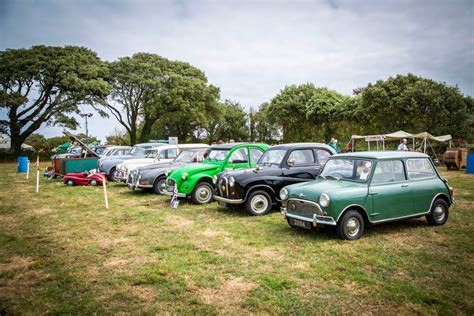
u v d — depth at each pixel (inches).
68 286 183.0
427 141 1169.4
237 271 196.4
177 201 389.4
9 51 1411.2
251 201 334.3
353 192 243.6
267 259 214.7
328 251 224.5
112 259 224.4
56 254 236.1
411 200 266.1
